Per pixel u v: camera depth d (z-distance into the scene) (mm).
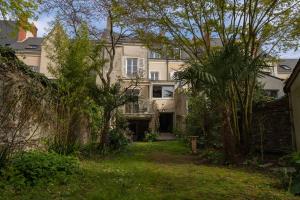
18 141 6766
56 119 9242
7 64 6930
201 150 14297
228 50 8859
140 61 30500
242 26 11312
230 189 5930
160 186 6168
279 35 12305
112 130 14797
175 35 12852
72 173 6727
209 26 12008
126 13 12859
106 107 13344
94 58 12766
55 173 6270
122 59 28797
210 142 14727
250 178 7145
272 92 26266
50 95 8883
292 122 10766
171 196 5273
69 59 9953
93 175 6957
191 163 10188
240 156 10703
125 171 7895
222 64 8805
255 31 11266
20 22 6301
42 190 5266
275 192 5695
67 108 9672
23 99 6785
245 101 11367
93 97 12797
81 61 10156
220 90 9141
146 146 17656
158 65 33250
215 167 9109
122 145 14422
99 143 13219
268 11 11227
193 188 6004
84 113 12195
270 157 10648
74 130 10492
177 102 29500
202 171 8258
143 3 12000
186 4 11648
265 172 7988
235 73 8836
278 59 13070
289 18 11758
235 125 11125
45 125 8805
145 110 29062
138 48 30641
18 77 7465
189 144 16422
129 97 13891
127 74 29500
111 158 11195
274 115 11953
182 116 26891
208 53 11188
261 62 9188
